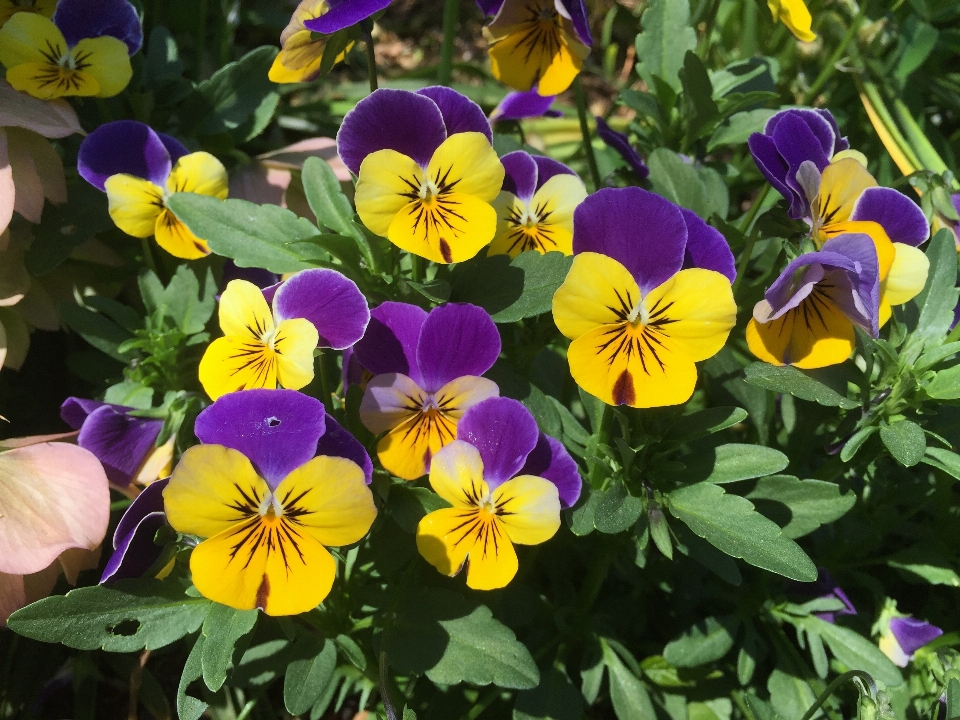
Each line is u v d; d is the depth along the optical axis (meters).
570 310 0.22
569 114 0.45
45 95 0.29
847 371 0.25
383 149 0.23
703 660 0.27
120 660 0.29
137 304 0.33
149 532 0.22
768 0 0.28
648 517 0.24
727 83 0.32
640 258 0.22
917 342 0.25
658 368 0.22
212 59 0.40
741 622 0.29
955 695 0.24
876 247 0.23
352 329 0.23
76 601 0.22
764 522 0.23
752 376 0.24
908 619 0.28
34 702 0.29
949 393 0.24
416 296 0.26
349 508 0.21
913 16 0.38
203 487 0.20
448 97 0.24
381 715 0.27
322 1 0.24
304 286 0.23
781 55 0.39
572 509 0.24
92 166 0.28
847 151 0.26
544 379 0.29
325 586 0.21
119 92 0.31
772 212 0.25
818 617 0.28
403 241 0.22
